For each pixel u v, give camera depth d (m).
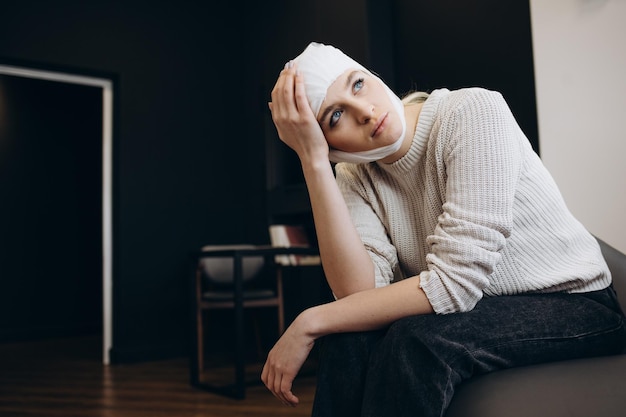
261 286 4.54
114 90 4.46
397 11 3.57
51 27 4.17
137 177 4.39
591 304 1.03
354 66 1.11
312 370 3.60
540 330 0.96
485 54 3.00
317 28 4.00
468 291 0.97
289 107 1.12
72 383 3.50
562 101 2.28
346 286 1.11
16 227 5.73
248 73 4.86
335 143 1.14
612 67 2.12
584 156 2.20
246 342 4.68
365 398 0.93
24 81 5.87
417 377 0.89
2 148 5.71
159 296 4.38
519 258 1.07
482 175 1.02
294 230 4.12
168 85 4.59
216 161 4.75
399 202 1.23
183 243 4.52
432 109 1.13
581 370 0.92
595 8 2.17
